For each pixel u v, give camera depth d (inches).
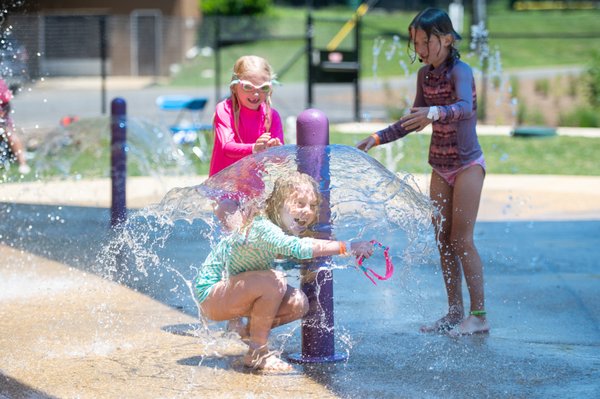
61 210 489.4
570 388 219.3
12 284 327.3
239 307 226.8
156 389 217.3
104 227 431.8
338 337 263.0
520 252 399.2
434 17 266.4
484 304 295.4
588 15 1879.9
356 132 853.2
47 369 233.3
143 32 1558.8
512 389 218.1
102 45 995.9
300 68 1549.0
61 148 729.0
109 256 345.4
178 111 1053.8
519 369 234.4
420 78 278.5
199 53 1592.0
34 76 1026.1
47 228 434.3
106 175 630.5
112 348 252.1
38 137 747.4
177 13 1641.2
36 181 598.9
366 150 273.3
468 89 265.1
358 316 287.7
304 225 226.1
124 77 1544.0
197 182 599.8
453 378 226.4
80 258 367.9
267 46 1653.5
